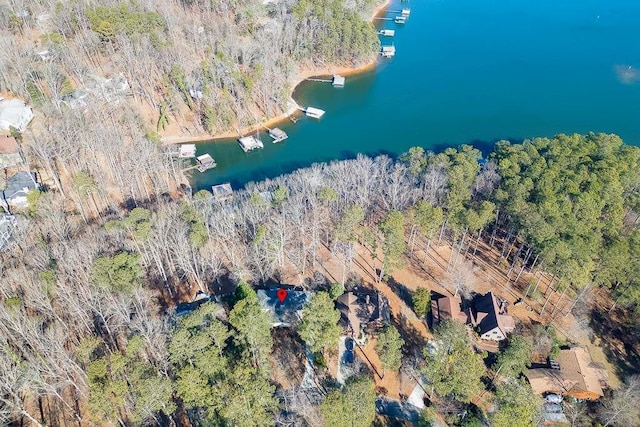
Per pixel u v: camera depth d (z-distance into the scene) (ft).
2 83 522.47
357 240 392.47
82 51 588.50
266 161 544.21
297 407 263.49
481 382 287.28
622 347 325.21
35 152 426.92
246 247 373.40
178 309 315.99
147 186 463.01
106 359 242.58
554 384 291.38
